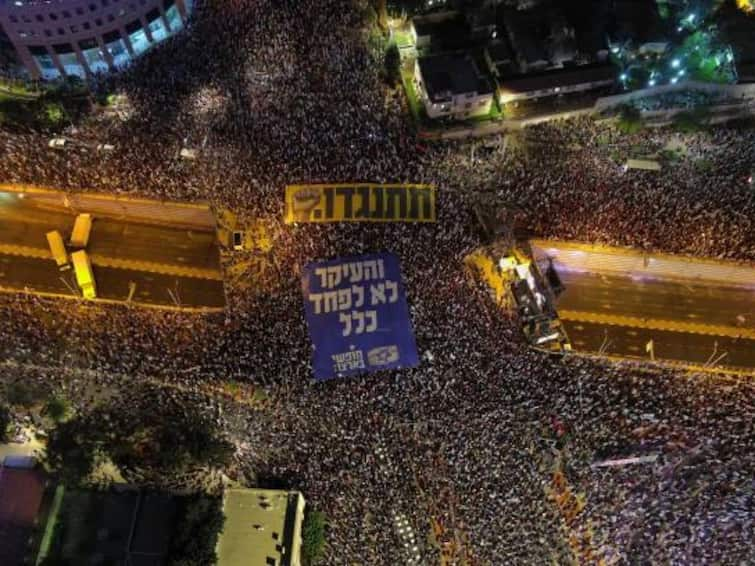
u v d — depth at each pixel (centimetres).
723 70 10425
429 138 9894
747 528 7025
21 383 7556
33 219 9312
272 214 9000
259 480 7369
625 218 9212
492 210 9150
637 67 10594
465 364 7912
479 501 7181
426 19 10681
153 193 9188
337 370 7888
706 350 8819
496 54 10381
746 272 9238
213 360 7756
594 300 9144
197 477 7388
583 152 9800
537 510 7150
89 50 10594
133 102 9900
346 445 7425
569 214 9200
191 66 10312
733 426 7650
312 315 8238
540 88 10069
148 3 10438
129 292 8856
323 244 8781
